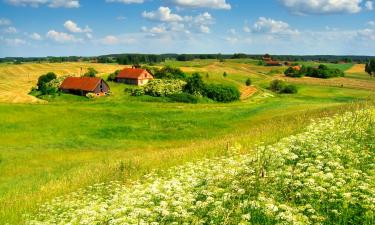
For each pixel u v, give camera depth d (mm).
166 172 19359
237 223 9594
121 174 23000
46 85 124750
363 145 14359
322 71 181875
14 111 68812
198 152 23297
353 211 9703
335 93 122312
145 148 46438
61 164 38531
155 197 12375
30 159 41875
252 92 121312
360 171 11133
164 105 82000
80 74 154875
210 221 10055
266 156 13688
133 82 132625
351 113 20578
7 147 49781
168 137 55344
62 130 59906
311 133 17094
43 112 70000
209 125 59812
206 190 11500
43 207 18531
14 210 20094
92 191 19625
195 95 109938
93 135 57188
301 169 12430
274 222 9719
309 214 9875
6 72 175000
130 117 67812
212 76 143500
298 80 165375
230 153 20312
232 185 11344
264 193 10875
